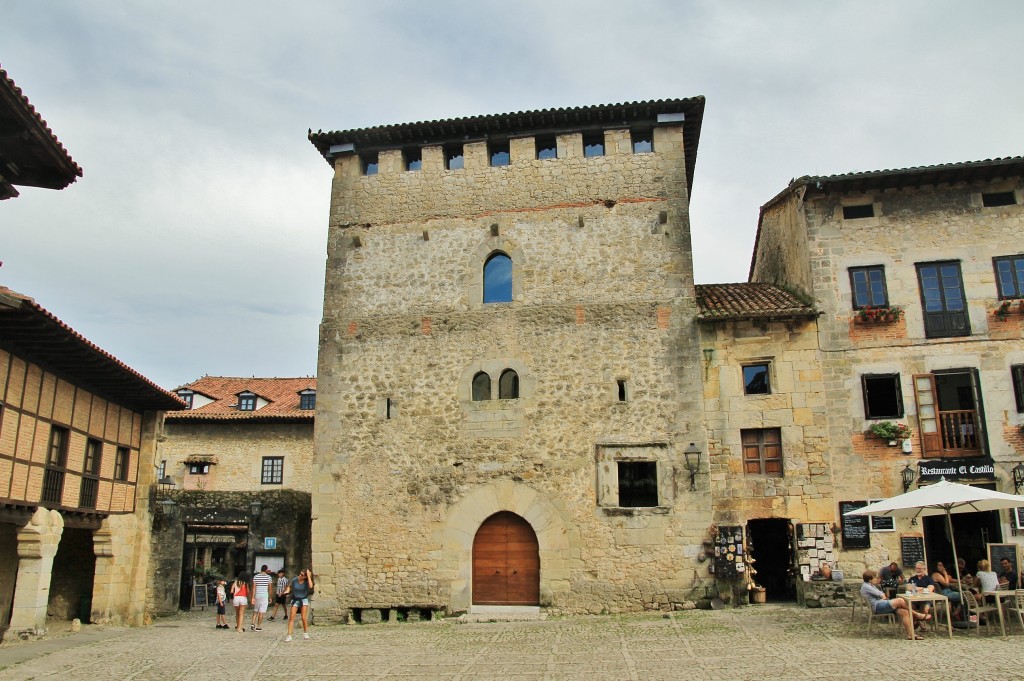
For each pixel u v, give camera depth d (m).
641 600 15.55
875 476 15.74
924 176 16.69
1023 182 16.83
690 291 17.11
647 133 18.73
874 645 10.95
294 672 11.20
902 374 16.16
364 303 18.17
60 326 14.11
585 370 16.92
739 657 10.61
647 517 15.94
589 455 16.41
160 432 21.48
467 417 16.97
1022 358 15.91
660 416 16.45
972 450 15.64
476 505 16.47
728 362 16.66
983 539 15.62
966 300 16.39
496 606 16.06
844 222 17.20
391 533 16.59
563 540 16.03
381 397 17.42
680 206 17.73
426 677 10.43
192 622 20.62
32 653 13.66
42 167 11.18
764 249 21.52
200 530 24.70
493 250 18.06
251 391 29.05
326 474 17.14
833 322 16.62
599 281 17.48
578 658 11.22
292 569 23.52
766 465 16.14
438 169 18.86
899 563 15.26
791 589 16.09
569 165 18.38
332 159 19.45
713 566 15.54
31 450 15.38
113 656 13.30
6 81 9.23
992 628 11.88
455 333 17.59
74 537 20.89
